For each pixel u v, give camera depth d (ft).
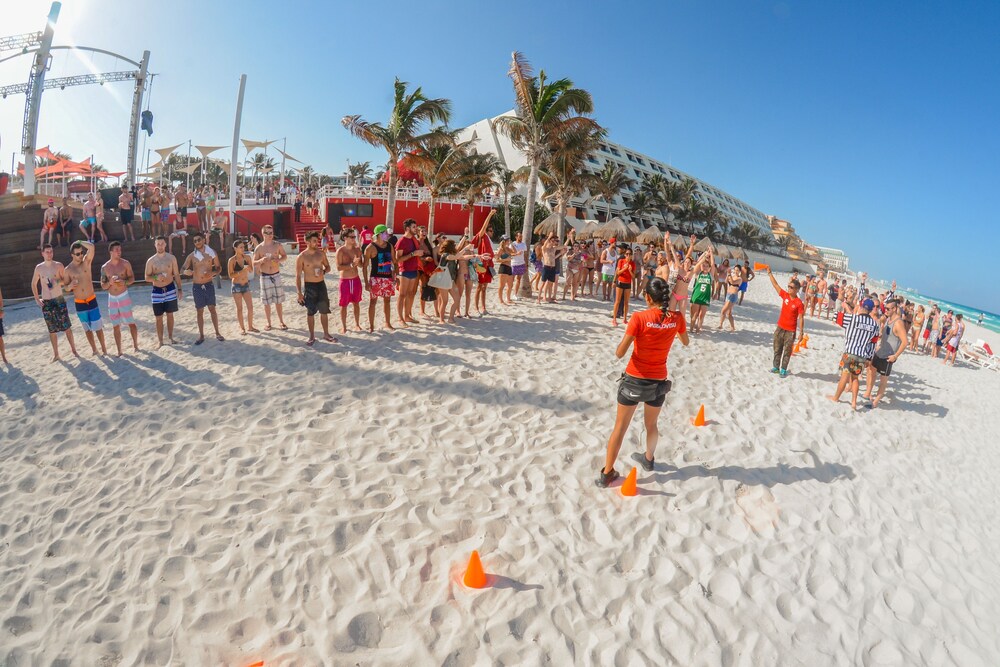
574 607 10.41
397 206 117.08
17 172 102.89
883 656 9.84
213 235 60.64
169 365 25.82
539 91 48.57
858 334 24.67
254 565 11.34
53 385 23.97
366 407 19.86
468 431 18.04
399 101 63.98
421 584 10.86
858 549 13.12
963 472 19.29
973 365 57.62
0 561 11.94
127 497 14.23
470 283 36.29
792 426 21.11
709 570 11.74
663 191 210.18
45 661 9.24
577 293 53.31
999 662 9.91
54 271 27.04
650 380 14.24
